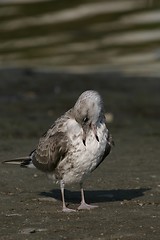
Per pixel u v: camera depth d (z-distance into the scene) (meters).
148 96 22.02
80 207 10.45
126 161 13.91
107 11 41.50
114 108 20.45
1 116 19.23
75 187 11.91
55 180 10.88
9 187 11.78
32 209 10.40
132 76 25.41
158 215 10.02
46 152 10.50
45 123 18.41
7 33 37.88
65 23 39.56
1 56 32.38
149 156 14.46
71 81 24.14
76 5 43.62
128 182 12.20
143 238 8.88
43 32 37.66
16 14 42.53
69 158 10.16
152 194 11.38
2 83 23.59
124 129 18.03
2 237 8.92
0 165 13.36
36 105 20.72
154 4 42.31
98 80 24.45
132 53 31.23
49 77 24.66
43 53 32.41
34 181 12.22
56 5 44.09
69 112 10.38
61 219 9.82
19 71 25.62
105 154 10.44
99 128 10.02
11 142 15.88
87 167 10.18
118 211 10.27
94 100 9.86
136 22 38.44
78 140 10.02
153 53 31.03
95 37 35.59
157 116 19.88
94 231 9.18
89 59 30.17
